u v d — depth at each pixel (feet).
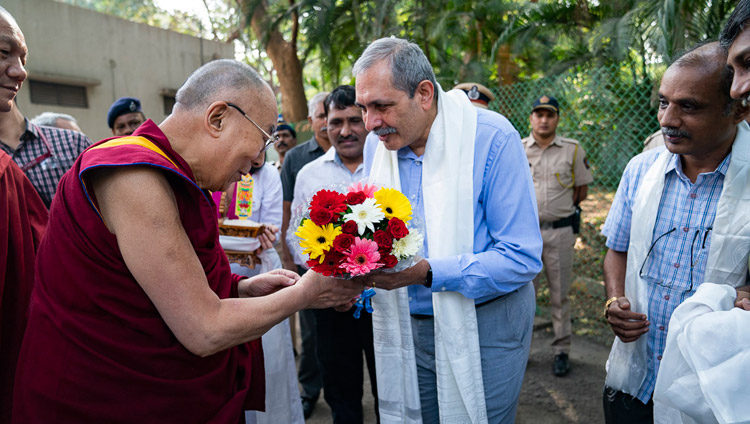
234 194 8.52
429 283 5.13
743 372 3.76
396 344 6.04
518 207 5.38
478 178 5.50
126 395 4.01
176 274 3.73
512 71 23.08
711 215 4.89
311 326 10.33
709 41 4.65
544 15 18.95
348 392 8.72
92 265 3.89
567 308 11.76
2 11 5.82
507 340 5.81
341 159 9.14
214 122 4.20
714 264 4.75
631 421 5.58
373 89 5.14
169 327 3.93
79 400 3.95
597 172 14.23
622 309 5.25
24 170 7.46
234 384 4.86
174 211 3.84
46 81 30.81
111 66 34.14
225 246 8.11
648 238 5.26
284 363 7.86
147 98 36.63
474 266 5.15
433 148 5.61
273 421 7.74
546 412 10.12
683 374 4.28
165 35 37.42
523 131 15.30
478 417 5.58
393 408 6.14
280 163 15.62
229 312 4.00
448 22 22.45
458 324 5.45
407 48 5.28
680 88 4.50
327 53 26.27
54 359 3.95
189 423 4.30
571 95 14.12
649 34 13.17
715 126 4.52
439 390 5.65
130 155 3.75
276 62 30.83
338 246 4.28
